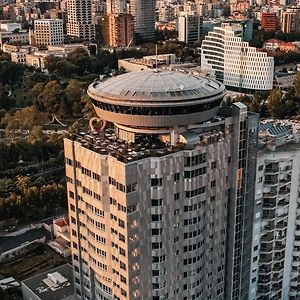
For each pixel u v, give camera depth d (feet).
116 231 559.38
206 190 581.12
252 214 650.84
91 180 570.05
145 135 581.12
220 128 586.45
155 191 545.44
